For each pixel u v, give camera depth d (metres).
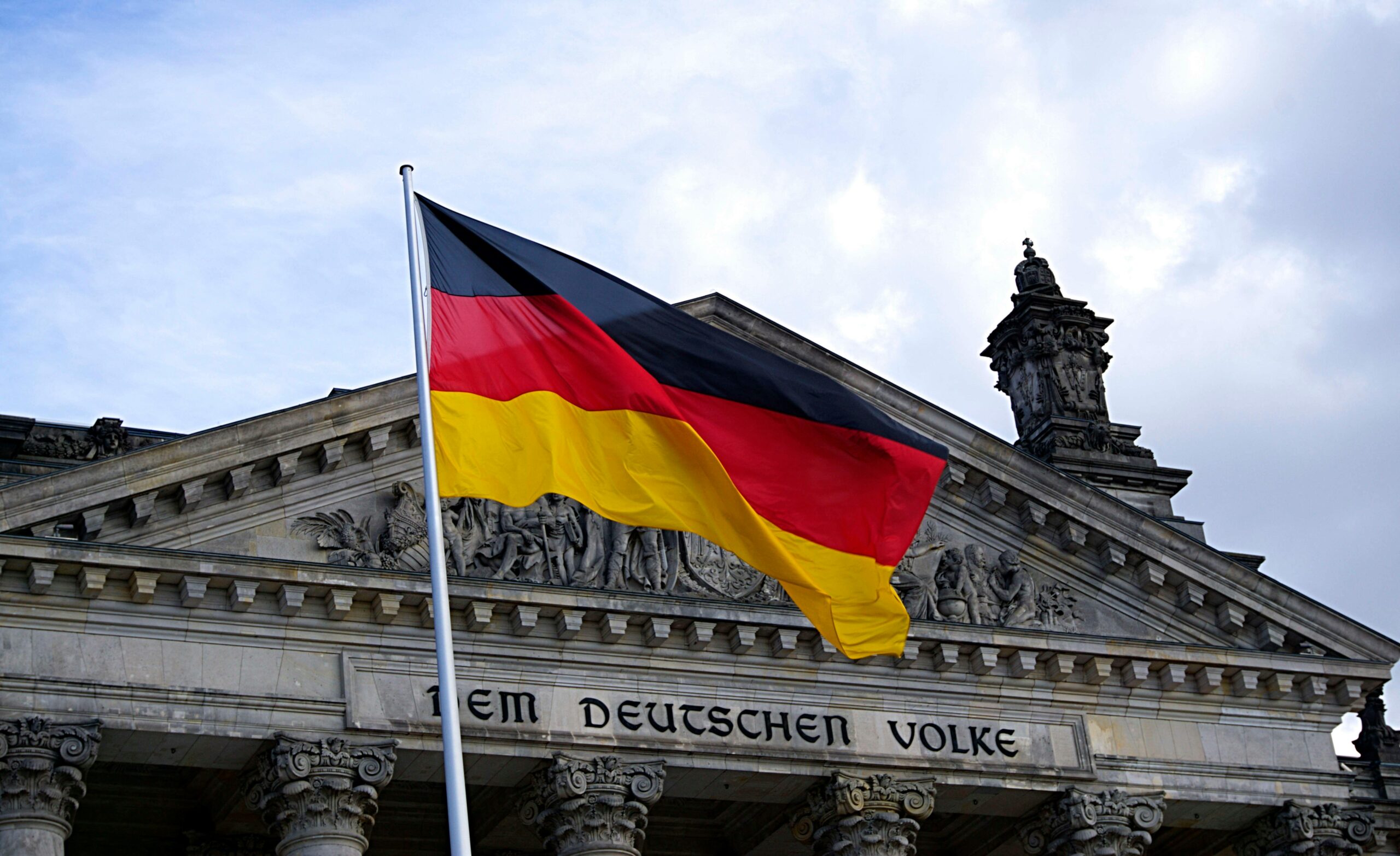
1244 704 63.72
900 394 61.16
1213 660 62.66
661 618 56.00
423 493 55.53
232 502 53.28
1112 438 71.31
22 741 48.50
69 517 50.62
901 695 59.09
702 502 43.94
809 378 45.62
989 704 60.19
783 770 56.50
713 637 56.91
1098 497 62.41
